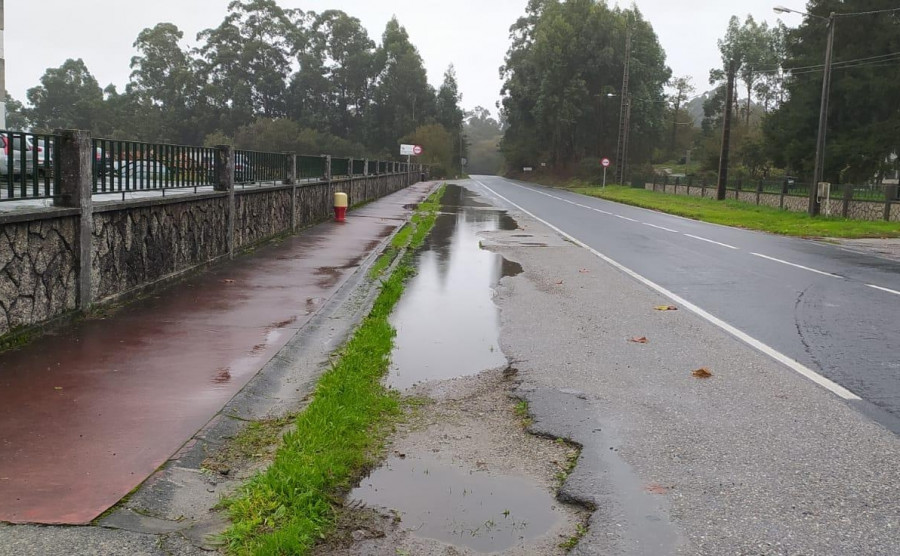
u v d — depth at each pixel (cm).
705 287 1140
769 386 611
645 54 8219
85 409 496
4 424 462
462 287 1118
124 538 332
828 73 2766
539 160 10062
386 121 11700
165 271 956
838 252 1711
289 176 1681
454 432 504
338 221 2092
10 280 621
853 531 362
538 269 1318
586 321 874
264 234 1476
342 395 545
